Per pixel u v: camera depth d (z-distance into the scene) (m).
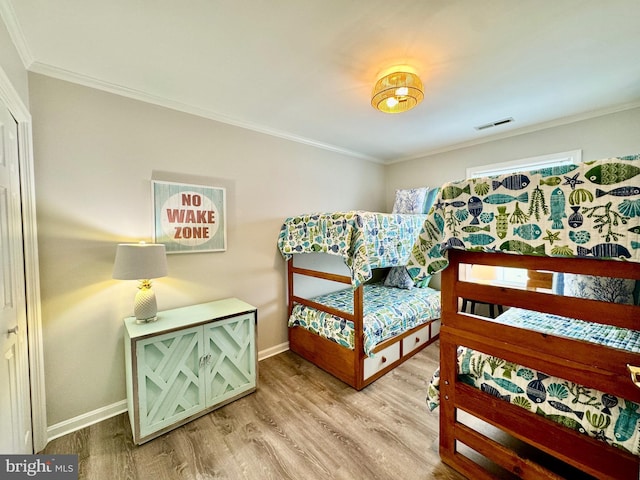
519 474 1.21
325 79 1.90
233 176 2.58
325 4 1.25
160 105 2.15
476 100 2.23
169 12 1.29
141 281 2.02
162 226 2.16
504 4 1.25
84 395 1.85
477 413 1.35
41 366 1.65
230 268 2.56
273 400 2.10
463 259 1.35
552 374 1.08
